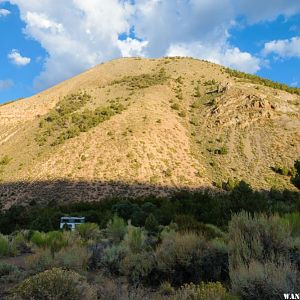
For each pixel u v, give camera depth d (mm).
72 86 157875
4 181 69688
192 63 172250
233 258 7453
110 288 7496
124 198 53344
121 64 182375
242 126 95000
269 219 8406
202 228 10664
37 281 6352
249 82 140125
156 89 126438
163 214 28359
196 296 5684
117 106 106438
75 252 10570
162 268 8602
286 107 101750
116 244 13523
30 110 127312
